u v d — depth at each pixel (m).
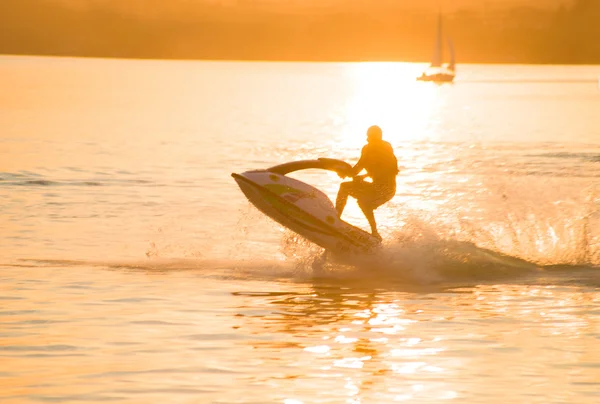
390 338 27.64
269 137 140.88
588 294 35.12
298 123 182.62
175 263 41.38
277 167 41.47
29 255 43.06
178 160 99.25
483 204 64.94
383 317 30.78
